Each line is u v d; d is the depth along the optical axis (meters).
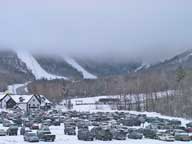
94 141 84.31
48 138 83.38
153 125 115.94
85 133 85.81
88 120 136.62
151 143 82.00
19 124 123.25
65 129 98.94
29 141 82.06
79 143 80.56
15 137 91.56
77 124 118.25
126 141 85.12
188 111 168.50
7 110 199.38
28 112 177.00
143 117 142.00
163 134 88.88
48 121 129.38
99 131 87.94
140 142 83.44
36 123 123.75
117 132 89.12
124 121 123.25
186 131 105.94
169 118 150.75
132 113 175.12
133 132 92.19
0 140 84.25
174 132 93.62
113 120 137.62
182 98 187.50
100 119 140.62
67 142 82.19
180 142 84.94
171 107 181.50
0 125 122.88
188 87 198.50
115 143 81.00
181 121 138.50
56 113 168.88
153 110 195.38
